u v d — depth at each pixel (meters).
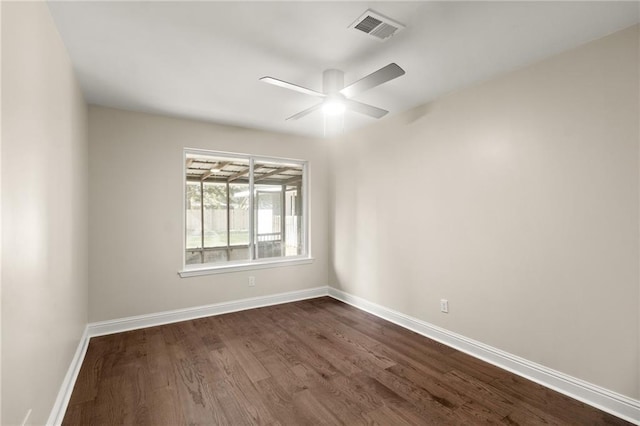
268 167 4.35
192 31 1.93
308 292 4.52
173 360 2.63
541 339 2.30
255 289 4.11
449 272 2.95
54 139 1.80
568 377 2.16
